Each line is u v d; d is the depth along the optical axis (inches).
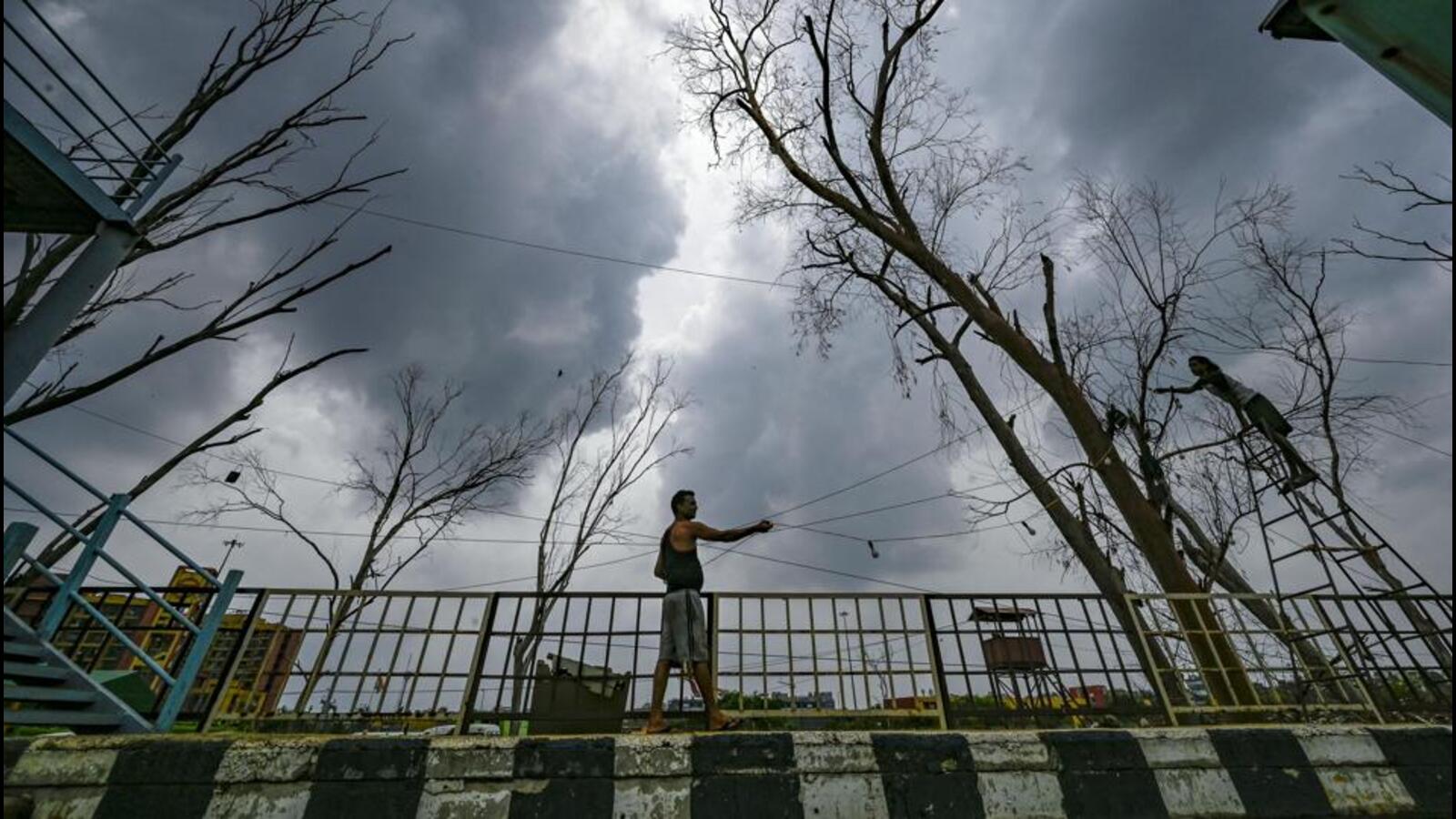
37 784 146.6
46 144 158.7
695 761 162.7
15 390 151.4
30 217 175.6
